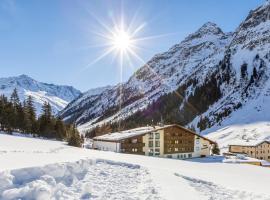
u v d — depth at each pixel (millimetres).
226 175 31469
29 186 11727
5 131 104000
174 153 79500
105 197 12969
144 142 74812
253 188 22250
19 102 110000
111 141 73000
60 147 56688
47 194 11438
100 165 20984
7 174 12016
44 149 45250
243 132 146500
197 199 15234
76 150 50469
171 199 14172
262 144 105875
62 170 14633
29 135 108688
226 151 117375
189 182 20562
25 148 43375
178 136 80938
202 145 85875
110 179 16906
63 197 12133
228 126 173375
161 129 77750
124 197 13258
